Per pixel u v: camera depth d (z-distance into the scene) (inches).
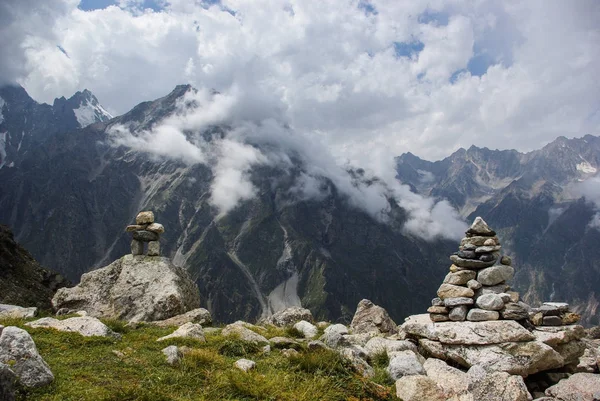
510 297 618.5
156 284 879.7
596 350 713.6
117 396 340.8
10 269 1200.2
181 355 463.8
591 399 465.4
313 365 463.5
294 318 970.1
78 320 557.0
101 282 915.4
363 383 447.5
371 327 888.9
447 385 485.4
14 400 304.7
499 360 540.1
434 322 644.1
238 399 376.5
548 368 549.0
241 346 520.7
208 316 791.1
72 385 357.4
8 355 345.4
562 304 629.3
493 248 636.7
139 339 546.3
